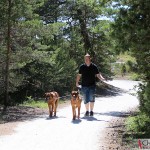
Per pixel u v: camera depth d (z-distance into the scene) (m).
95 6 15.79
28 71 24.58
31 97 23.97
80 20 32.94
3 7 17.30
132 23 9.77
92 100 13.51
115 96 26.94
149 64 10.19
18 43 18.55
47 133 10.43
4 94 18.48
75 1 31.89
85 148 8.57
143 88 10.22
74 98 12.70
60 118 13.52
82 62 32.19
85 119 13.09
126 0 10.01
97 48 32.34
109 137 9.94
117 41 10.14
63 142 9.23
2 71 18.25
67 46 31.61
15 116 14.58
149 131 10.38
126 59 11.38
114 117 13.91
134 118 12.02
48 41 26.83
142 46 9.62
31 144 8.99
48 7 31.92
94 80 13.28
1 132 10.69
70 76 27.58
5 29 17.78
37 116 14.48
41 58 18.86
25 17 18.14
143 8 9.59
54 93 13.98
